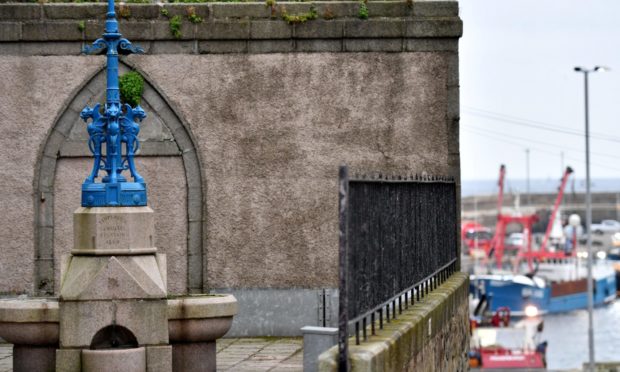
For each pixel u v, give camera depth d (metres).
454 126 20.36
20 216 20.06
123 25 20.06
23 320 14.16
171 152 20.17
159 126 20.20
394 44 20.28
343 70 20.31
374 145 20.31
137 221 14.26
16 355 14.41
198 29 20.11
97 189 14.36
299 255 20.28
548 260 120.62
